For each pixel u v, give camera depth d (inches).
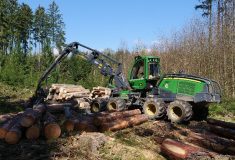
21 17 2603.3
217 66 1079.6
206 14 1505.9
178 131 462.6
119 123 462.9
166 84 579.2
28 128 391.2
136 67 627.2
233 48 1045.2
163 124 513.7
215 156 330.3
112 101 597.6
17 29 2517.2
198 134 438.0
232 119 637.9
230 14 1093.8
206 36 1164.5
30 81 1088.2
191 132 458.9
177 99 564.1
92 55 631.8
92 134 370.0
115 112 508.1
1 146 367.2
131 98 609.9
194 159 328.2
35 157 335.9
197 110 601.0
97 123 448.1
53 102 738.8
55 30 2945.4
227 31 1076.5
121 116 498.3
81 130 434.6
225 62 1032.8
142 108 600.7
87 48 632.4
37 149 357.1
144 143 412.8
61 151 349.4
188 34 1237.1
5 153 346.9
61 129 436.8
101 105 619.2
